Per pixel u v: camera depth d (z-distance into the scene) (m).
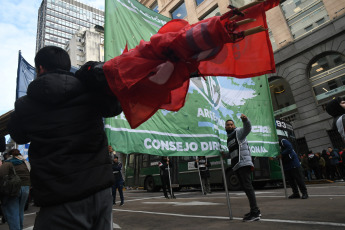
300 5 17.52
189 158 12.34
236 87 5.69
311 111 16.33
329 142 15.30
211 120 4.61
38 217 1.07
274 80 18.66
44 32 88.31
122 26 3.98
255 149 5.62
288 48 17.53
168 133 3.93
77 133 1.13
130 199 10.59
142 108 1.25
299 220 3.46
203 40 1.02
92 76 1.16
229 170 10.65
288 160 6.03
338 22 15.37
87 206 1.07
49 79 1.13
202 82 4.84
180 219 4.40
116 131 3.31
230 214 3.99
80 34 59.25
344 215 3.52
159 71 1.15
